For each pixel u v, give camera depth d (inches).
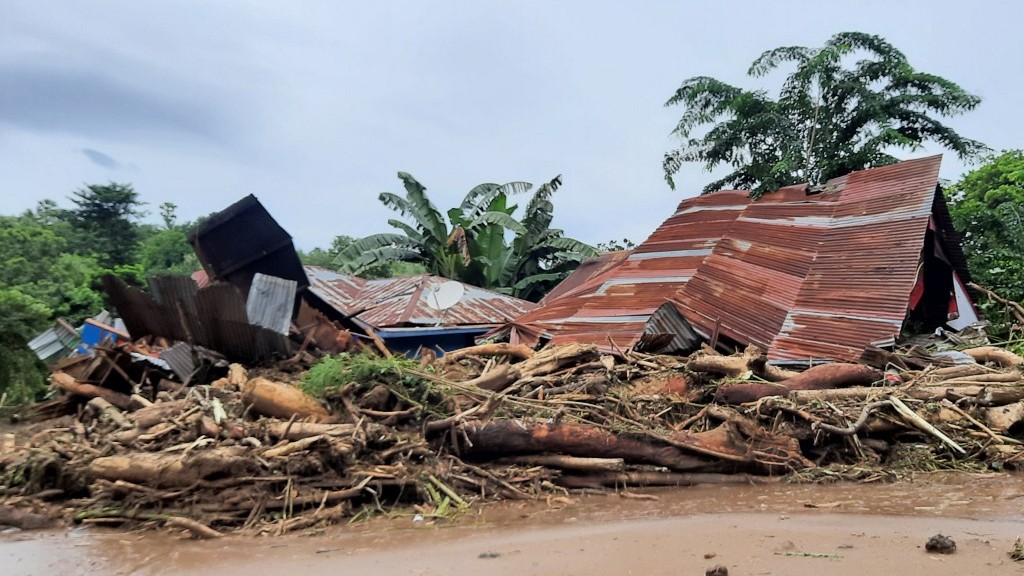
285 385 334.3
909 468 340.8
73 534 245.6
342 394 336.2
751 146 952.9
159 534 245.3
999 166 985.5
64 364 418.0
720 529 234.7
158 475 265.6
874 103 894.4
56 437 323.6
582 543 221.1
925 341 614.9
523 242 1227.2
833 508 266.7
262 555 218.7
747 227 746.8
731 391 390.9
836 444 359.6
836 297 587.2
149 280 422.9
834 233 672.4
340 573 196.5
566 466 322.0
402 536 240.8
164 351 395.5
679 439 335.6
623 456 328.5
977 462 340.8
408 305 832.9
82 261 1504.7
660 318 553.3
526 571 191.3
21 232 1306.6
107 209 2047.2
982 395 370.9
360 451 297.3
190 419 313.0
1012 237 781.3
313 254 2065.7
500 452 324.8
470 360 499.8
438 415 334.3
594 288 751.1
